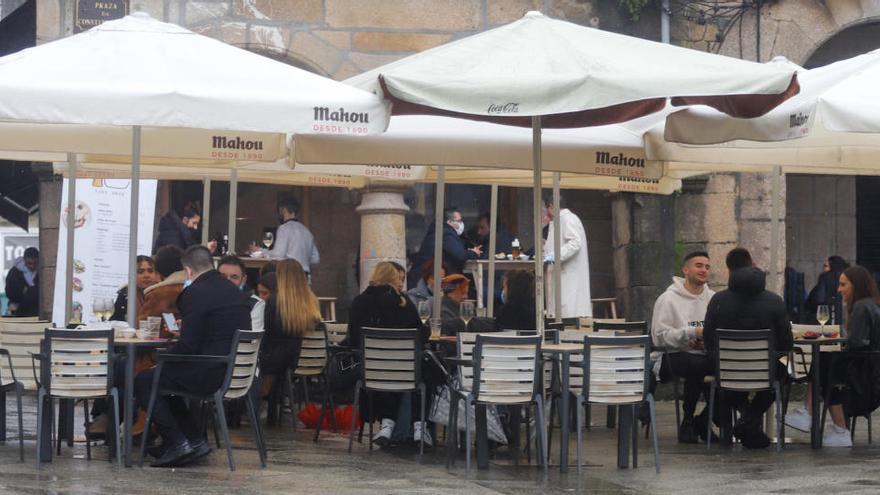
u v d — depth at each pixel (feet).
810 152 47.21
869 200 75.41
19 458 38.50
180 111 36.78
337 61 63.62
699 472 38.14
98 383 36.50
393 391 41.42
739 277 43.42
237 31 62.90
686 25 65.46
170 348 36.68
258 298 47.47
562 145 46.01
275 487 33.71
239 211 72.69
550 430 42.11
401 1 63.93
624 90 36.40
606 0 65.21
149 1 62.39
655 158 46.34
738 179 65.26
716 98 41.34
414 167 53.36
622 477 37.06
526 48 38.40
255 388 41.29
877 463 40.19
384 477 36.22
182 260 37.55
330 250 72.23
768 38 65.51
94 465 37.19
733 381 43.14
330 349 45.14
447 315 48.16
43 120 36.37
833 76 41.24
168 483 33.91
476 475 37.14
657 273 65.05
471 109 36.40
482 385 37.04
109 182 59.93
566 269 62.44
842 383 45.27
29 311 76.18
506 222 71.00
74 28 62.08
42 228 63.00
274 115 37.09
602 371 37.47
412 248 71.56
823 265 74.74
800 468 39.04
